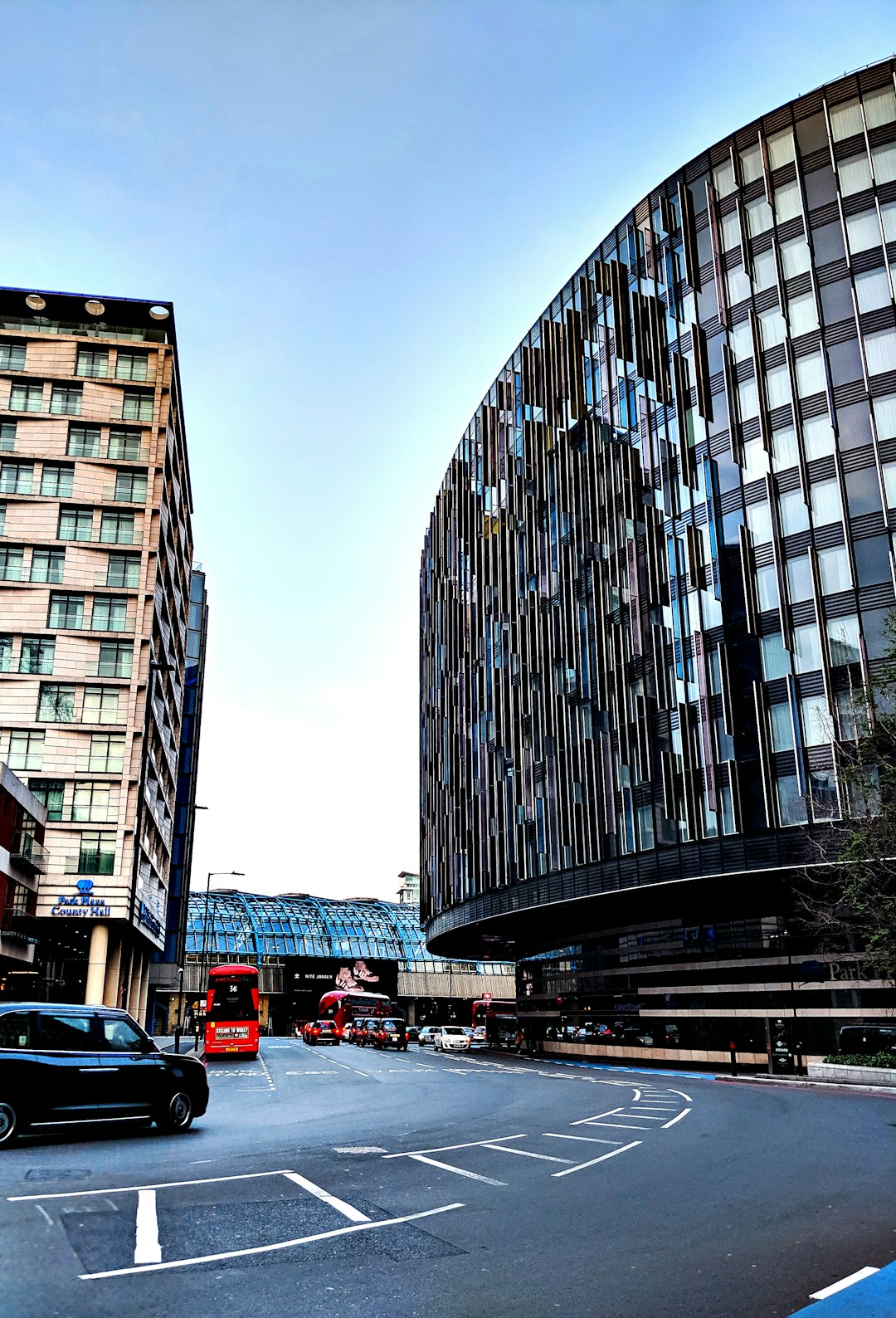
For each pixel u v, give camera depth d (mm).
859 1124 17656
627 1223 8805
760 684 38281
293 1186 10164
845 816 29781
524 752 53062
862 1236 8344
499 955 81938
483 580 62000
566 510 51781
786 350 40344
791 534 38688
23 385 52500
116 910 46219
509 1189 10336
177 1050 46156
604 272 50312
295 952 112438
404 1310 6223
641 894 43281
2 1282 6484
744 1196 10102
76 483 51281
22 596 49406
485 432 63969
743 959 42188
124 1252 7383
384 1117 18312
